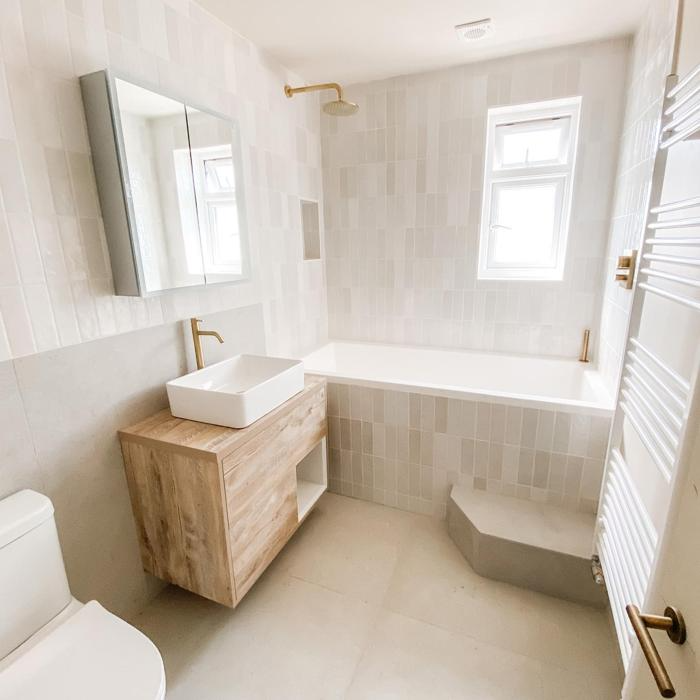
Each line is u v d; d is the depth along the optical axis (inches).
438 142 102.9
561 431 72.7
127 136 54.4
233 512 54.9
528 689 52.2
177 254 64.1
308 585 68.9
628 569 45.4
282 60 91.8
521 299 105.2
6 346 44.9
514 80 93.3
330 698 51.7
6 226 44.3
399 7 71.6
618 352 78.1
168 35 63.1
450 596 66.4
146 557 62.1
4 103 43.4
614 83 86.9
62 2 48.1
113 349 56.6
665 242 44.4
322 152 114.3
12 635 41.6
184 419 61.1
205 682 53.8
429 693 52.1
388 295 118.1
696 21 44.4
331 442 91.6
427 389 80.4
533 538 66.8
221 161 72.6
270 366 76.3
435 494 85.2
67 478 51.9
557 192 99.5
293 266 104.5
